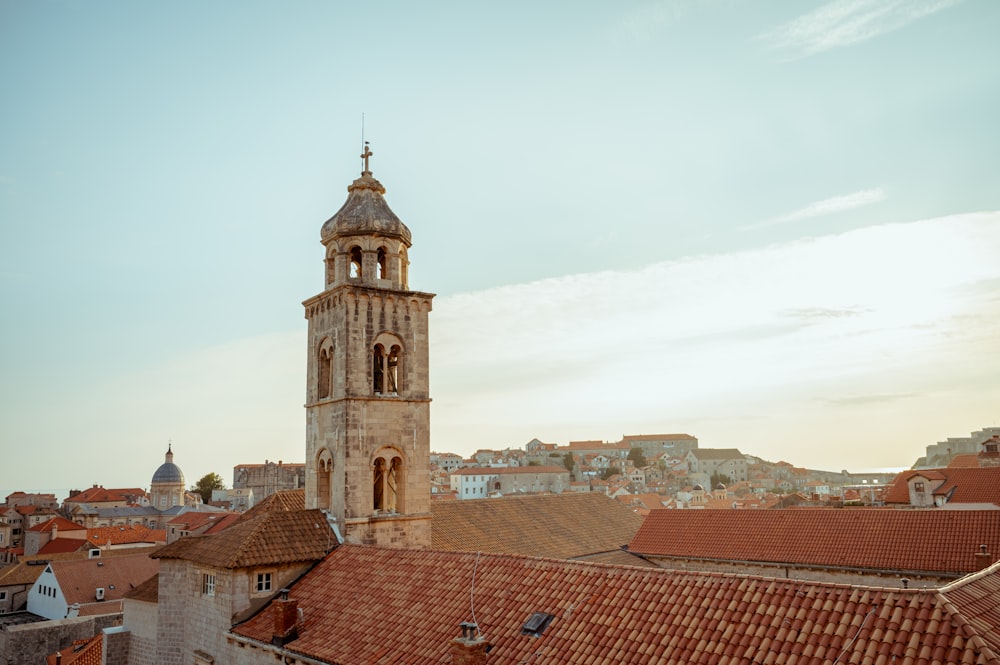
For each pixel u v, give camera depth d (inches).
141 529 5472.4
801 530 2146.9
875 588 834.8
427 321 1855.3
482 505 2321.6
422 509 1779.0
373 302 1760.6
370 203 1850.4
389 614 1213.7
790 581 906.1
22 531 6929.1
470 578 1227.2
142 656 1792.6
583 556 2263.8
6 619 3540.8
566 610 1036.5
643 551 2358.5
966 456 4881.9
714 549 2226.9
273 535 1537.9
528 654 970.1
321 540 1585.9
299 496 1958.7
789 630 828.0
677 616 930.1
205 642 1494.8
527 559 1216.2
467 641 975.6
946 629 734.5
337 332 1748.3
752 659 805.9
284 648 1235.2
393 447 1747.0
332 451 1726.1
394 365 1836.9
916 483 3243.1
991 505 2908.5
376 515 1686.8
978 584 874.8
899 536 1946.4
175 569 1628.9
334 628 1239.5
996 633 748.6
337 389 1723.7
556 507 2516.0
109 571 3555.6
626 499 6628.9
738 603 908.0
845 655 757.9
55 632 2645.2
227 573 1441.9
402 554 1409.9
